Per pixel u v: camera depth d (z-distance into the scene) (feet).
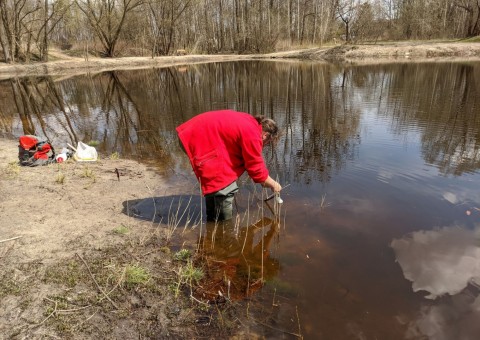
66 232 11.80
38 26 101.71
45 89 53.47
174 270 10.34
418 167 17.49
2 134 27.30
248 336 8.13
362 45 108.06
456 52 89.15
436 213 13.07
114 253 10.86
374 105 33.35
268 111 32.83
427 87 42.75
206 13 142.20
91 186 15.78
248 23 136.46
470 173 16.51
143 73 78.59
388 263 10.52
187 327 8.36
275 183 13.10
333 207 13.91
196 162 12.42
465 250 10.89
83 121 31.53
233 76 66.85
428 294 9.23
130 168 18.63
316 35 143.95
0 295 8.80
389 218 12.91
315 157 19.49
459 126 24.82
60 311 8.46
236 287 9.75
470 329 8.17
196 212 13.94
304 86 48.47
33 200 13.98
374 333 8.16
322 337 8.09
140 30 128.06
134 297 9.14
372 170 17.26
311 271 10.33
